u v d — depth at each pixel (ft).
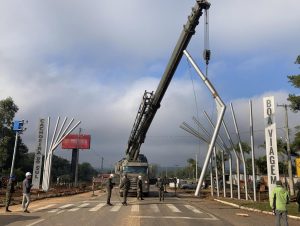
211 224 52.90
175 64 92.68
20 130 81.56
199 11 82.99
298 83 112.78
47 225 48.80
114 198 110.11
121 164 127.44
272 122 81.15
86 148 347.15
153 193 138.41
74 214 62.44
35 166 143.95
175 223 52.65
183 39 87.25
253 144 98.22
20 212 65.62
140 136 117.80
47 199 103.45
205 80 84.43
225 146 116.06
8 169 251.39
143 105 107.45
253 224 53.98
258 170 186.19
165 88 101.24
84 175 512.63
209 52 82.89
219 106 83.35
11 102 184.75
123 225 49.26
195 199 110.11
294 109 117.08
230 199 105.81
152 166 124.47
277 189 46.09
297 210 71.61
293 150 148.15
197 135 113.80
